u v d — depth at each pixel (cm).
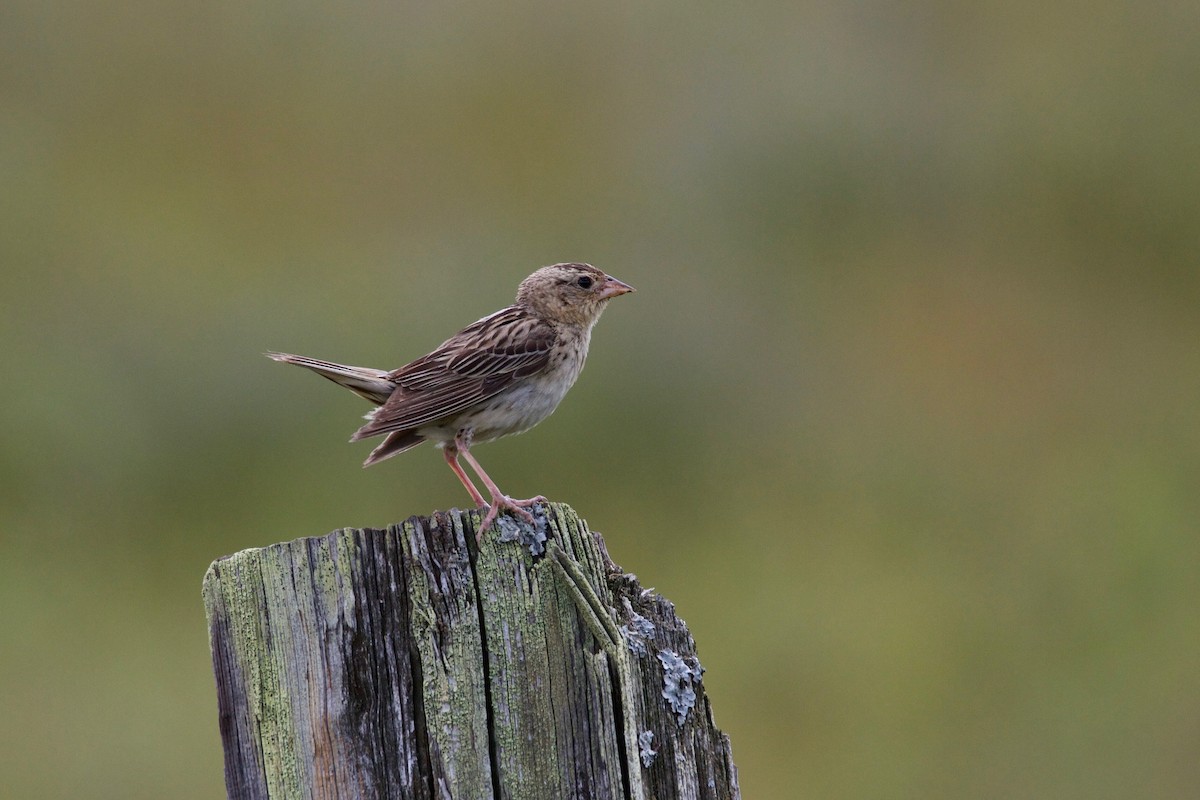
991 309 1864
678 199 1900
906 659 1370
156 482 1459
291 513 1421
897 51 2125
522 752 585
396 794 578
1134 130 2109
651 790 591
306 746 579
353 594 586
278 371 1516
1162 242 2016
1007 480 1622
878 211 1969
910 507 1562
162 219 1784
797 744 1300
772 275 1791
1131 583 1477
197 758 1229
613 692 589
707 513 1516
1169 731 1315
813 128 1978
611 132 1983
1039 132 2111
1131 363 1827
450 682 584
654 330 1664
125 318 1566
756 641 1387
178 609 1359
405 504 1439
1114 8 2245
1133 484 1600
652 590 635
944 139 2059
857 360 1738
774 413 1628
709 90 2044
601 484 1512
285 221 1827
